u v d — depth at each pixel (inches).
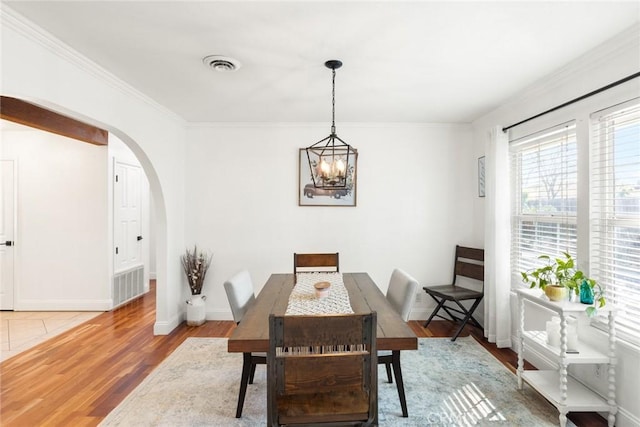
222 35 74.8
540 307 105.4
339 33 73.7
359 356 54.6
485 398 89.1
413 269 153.9
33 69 72.6
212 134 153.6
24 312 166.4
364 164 152.9
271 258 154.3
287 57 85.4
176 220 145.8
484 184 141.3
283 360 53.8
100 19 68.5
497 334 122.0
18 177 168.1
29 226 168.2
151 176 128.6
